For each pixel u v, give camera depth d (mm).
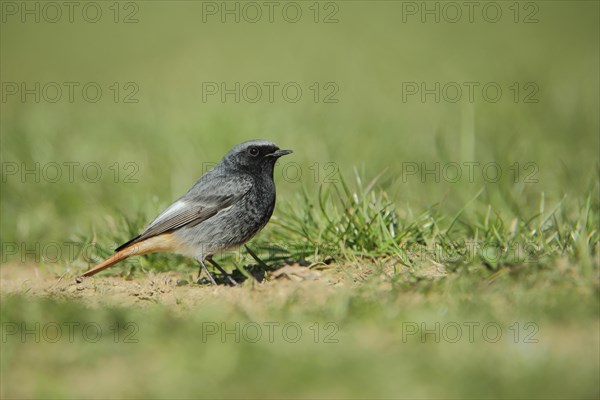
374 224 11602
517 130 17641
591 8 31031
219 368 7742
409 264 10578
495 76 23031
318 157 16828
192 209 11031
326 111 20328
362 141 17609
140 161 16938
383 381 7379
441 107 20516
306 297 9734
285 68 25688
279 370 7660
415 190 14406
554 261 9703
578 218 11141
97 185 15625
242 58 26984
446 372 7449
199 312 9445
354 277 10500
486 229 11617
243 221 11172
